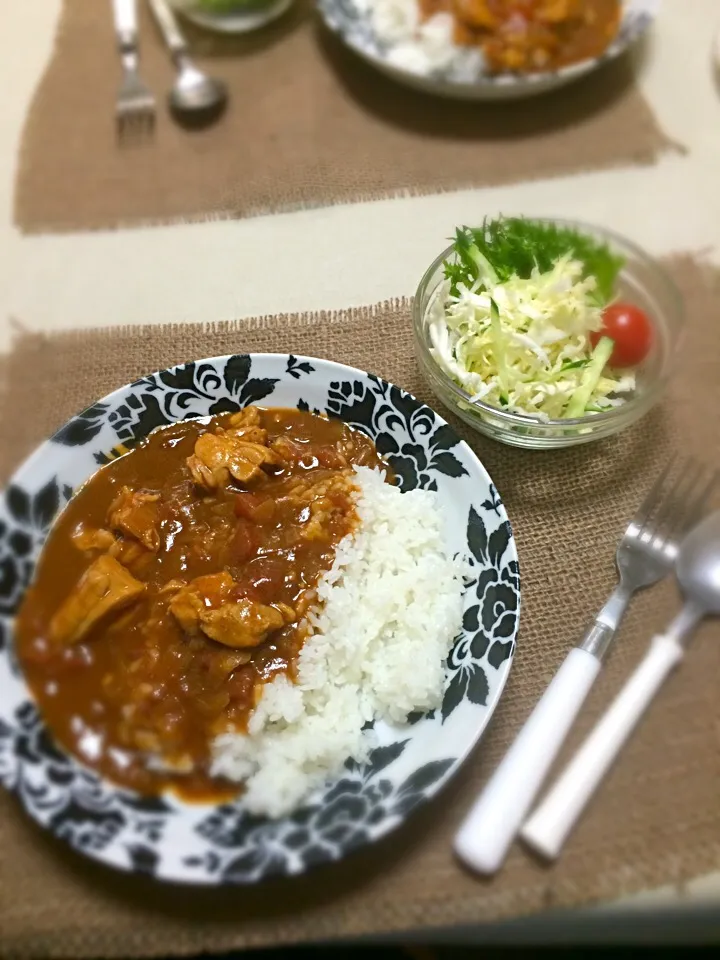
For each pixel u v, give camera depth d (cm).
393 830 30
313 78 55
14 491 38
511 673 35
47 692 35
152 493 40
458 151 51
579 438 39
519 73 51
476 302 42
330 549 39
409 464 40
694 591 35
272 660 36
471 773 32
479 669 34
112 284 47
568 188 49
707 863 30
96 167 52
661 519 38
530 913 29
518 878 30
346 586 37
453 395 40
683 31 55
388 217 49
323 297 46
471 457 38
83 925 30
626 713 32
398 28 53
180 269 47
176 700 35
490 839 30
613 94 53
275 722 35
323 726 34
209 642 36
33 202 50
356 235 48
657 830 30
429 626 35
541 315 41
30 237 49
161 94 54
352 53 56
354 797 32
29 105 54
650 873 30
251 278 47
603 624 35
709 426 41
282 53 56
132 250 48
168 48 57
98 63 56
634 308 42
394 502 38
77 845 30
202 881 29
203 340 45
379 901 30
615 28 52
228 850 30
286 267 47
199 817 32
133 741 34
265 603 37
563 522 39
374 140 52
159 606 37
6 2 59
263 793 32
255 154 52
